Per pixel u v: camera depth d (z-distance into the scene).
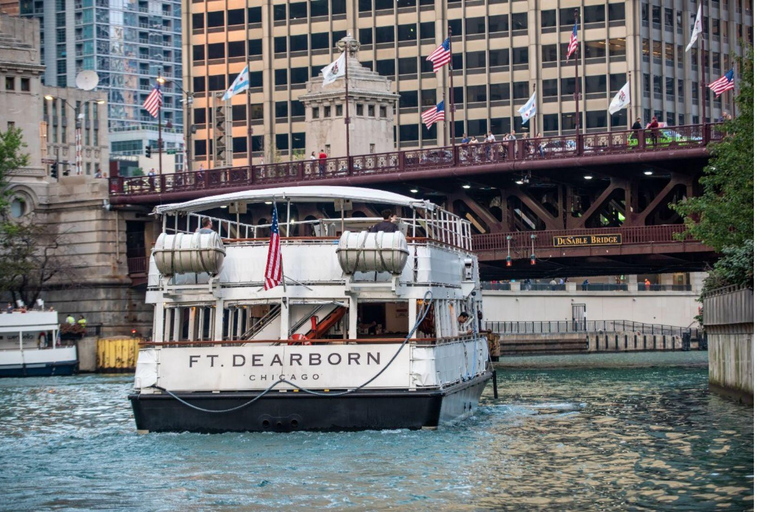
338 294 35.75
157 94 88.50
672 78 141.75
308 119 115.12
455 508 26.84
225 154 127.56
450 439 35.28
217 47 156.00
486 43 142.62
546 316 115.38
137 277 91.50
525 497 27.86
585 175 68.75
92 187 91.38
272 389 35.28
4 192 85.94
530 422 40.88
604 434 37.59
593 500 27.48
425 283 36.22
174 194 85.94
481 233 76.38
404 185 74.19
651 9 138.88
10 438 39.81
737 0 148.62
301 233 75.75
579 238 68.75
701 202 51.25
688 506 26.73
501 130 142.12
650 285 122.31
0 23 94.94
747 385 45.19
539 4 140.38
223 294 36.06
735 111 149.38
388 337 37.84
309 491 28.58
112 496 28.66
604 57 138.12
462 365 40.41
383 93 115.06
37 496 28.94
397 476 30.17
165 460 32.50
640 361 91.06
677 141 64.12
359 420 35.19
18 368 77.25
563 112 140.12
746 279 45.50
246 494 28.38
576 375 70.12
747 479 29.56
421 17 145.25
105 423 44.53
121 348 81.31
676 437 36.78
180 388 35.66
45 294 93.06
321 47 150.38
